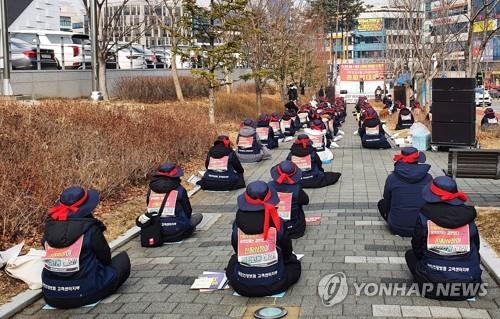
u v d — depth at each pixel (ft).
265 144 60.75
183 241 26.81
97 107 47.16
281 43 101.04
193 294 19.61
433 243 17.74
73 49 77.41
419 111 90.48
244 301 18.76
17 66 67.21
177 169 27.12
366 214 30.60
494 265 20.49
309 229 27.71
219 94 93.66
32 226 26.45
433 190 18.11
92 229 18.71
